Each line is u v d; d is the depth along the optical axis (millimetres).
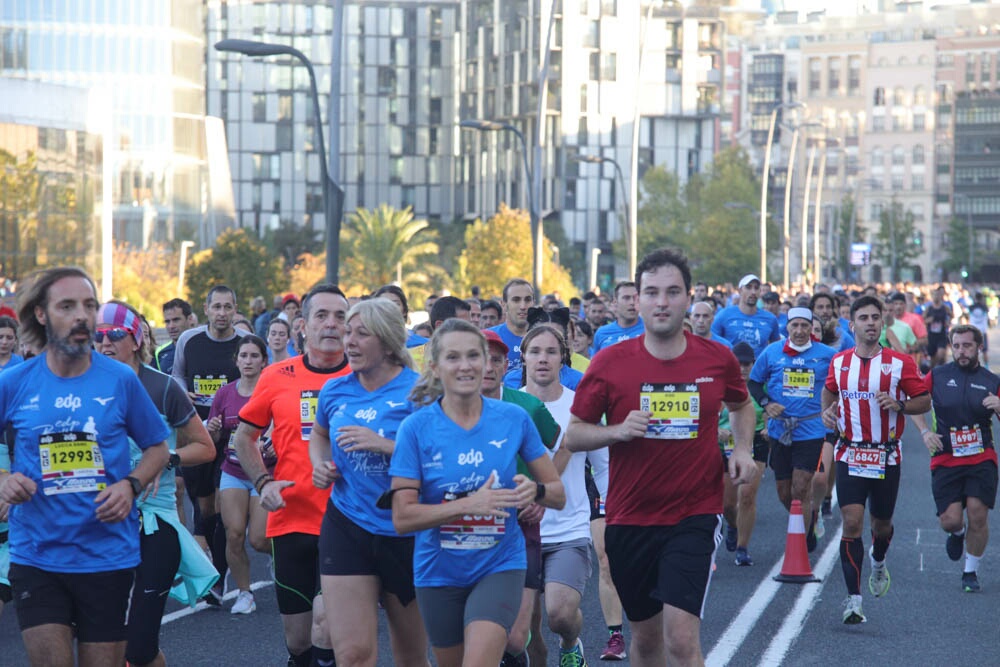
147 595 9570
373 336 9125
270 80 180250
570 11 155375
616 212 157750
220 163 142250
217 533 14961
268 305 63000
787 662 11773
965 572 15305
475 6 165125
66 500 8125
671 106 160500
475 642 8156
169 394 9617
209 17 179250
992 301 105688
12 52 125812
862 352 13945
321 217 181500
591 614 13812
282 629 13078
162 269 88062
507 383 12703
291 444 10375
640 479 9211
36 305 8234
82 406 8195
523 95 157625
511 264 83562
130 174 127438
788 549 15734
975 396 15328
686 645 8859
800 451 17656
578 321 18141
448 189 182250
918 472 26422
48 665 8078
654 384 9234
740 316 22469
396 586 8945
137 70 127812
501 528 8320
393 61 181875
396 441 8414
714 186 134375
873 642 12578
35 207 77812
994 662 11852
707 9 160875
